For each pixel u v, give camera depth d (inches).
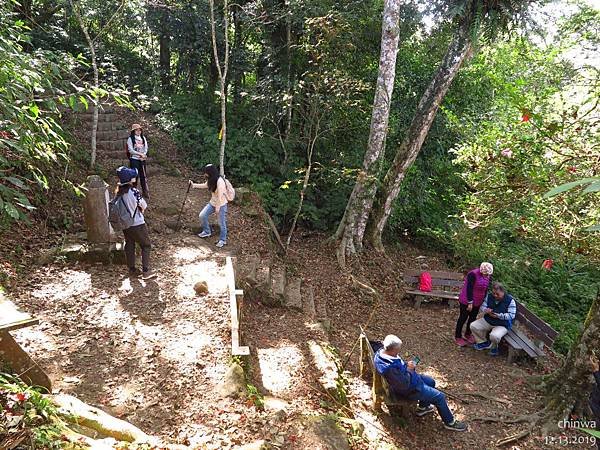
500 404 239.8
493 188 251.3
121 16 510.9
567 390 224.8
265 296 298.5
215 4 530.0
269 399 185.9
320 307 329.7
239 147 484.7
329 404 201.3
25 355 138.9
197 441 150.3
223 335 217.2
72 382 174.1
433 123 525.3
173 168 465.4
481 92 581.3
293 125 506.9
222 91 399.2
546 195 42.6
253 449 142.1
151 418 160.7
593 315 221.1
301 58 486.3
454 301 374.9
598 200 226.8
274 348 243.0
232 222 381.4
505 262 441.1
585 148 214.1
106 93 149.5
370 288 358.9
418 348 299.7
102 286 253.0
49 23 513.3
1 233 266.2
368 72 491.2
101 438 131.3
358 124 482.9
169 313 233.8
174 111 531.5
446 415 214.8
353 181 458.9
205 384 182.4
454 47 394.6
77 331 208.7
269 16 473.4
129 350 199.5
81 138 437.4
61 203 319.6
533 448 208.5
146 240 266.5
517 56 582.6
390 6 370.6
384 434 199.5
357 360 269.7
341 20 408.2
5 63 123.3
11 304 132.6
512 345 279.3
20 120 125.0
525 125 239.5
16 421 112.3
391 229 502.9
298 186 482.9
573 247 252.5
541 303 409.4
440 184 539.2
